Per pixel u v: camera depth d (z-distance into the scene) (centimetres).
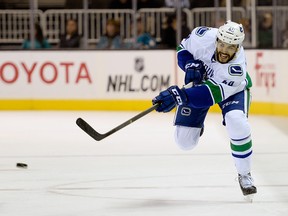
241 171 1240
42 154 1825
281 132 2228
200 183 1429
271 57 2653
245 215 1149
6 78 2900
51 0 3288
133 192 1341
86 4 3008
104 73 2870
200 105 1194
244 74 1185
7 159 1752
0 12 3238
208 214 1159
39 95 2898
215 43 1199
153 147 1933
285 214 1151
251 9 3017
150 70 2844
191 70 1227
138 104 2855
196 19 3106
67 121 2541
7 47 3250
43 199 1281
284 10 2959
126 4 3131
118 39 3050
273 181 1442
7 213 1171
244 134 1216
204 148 1912
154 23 3130
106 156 1784
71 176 1512
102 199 1279
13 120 2581
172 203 1245
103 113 2797
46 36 3195
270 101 2672
